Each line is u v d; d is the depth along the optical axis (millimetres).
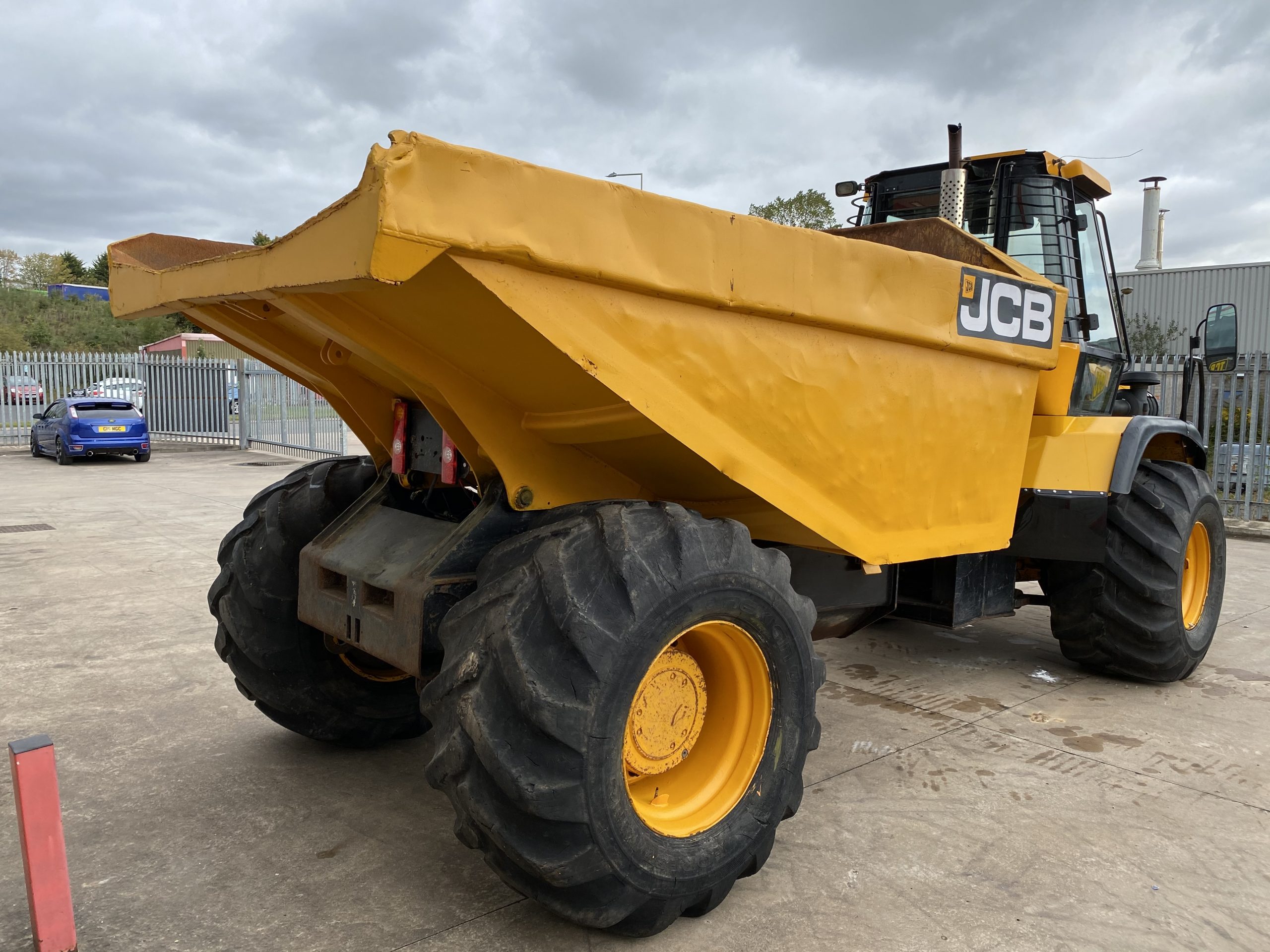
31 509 10688
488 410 2459
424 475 3145
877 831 3014
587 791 2100
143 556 7746
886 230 4023
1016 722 4078
